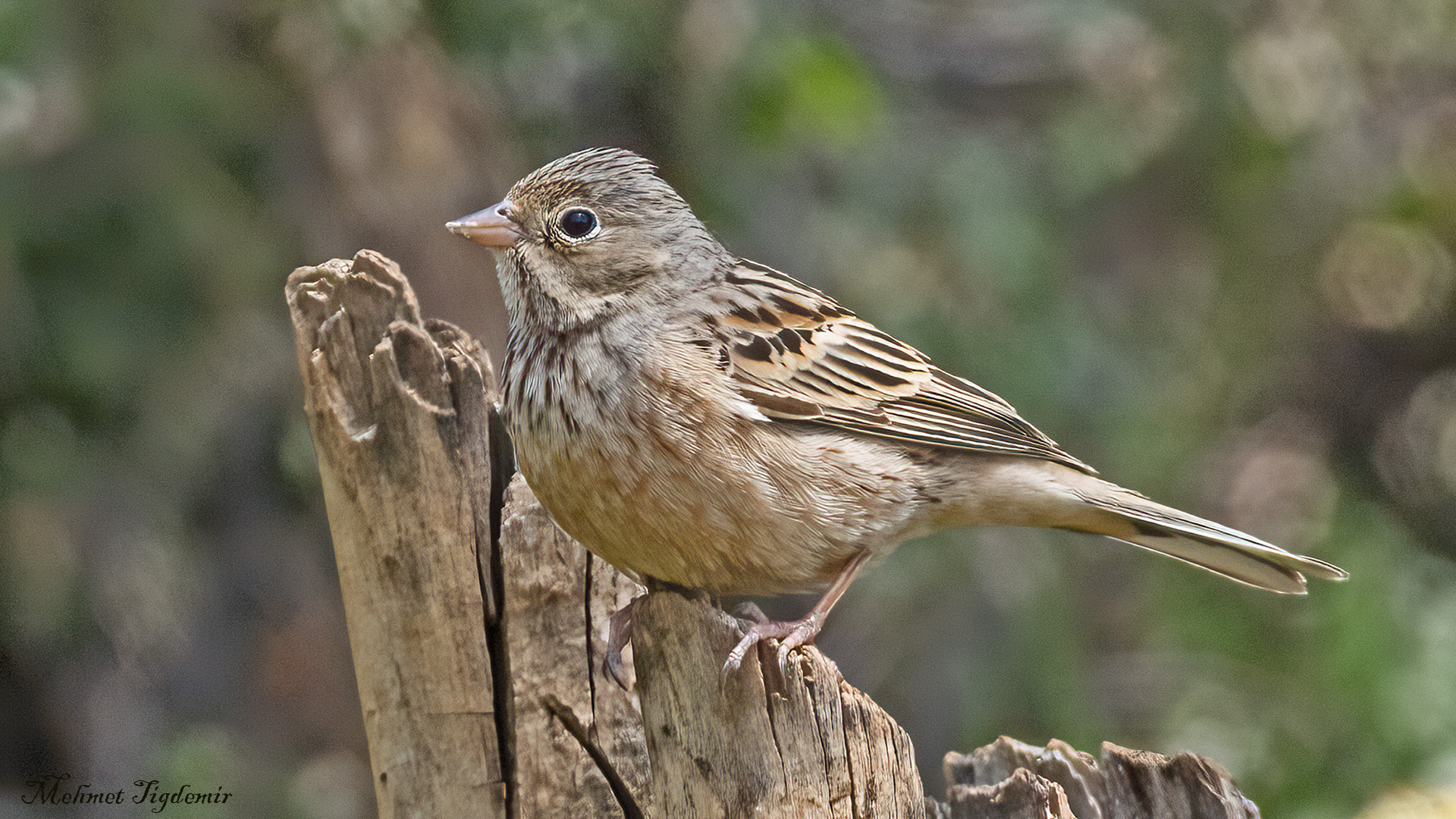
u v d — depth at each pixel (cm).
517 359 652
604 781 590
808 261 1210
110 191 1102
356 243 1110
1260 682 1233
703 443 620
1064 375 1230
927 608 1186
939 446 682
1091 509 716
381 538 580
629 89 1180
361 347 581
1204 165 1391
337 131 1104
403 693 585
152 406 1141
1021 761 622
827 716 540
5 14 1084
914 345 1190
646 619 549
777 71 1188
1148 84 1373
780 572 650
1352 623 1228
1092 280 1372
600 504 611
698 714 542
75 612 1162
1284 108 1429
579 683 595
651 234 664
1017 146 1308
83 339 1102
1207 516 1387
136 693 1189
